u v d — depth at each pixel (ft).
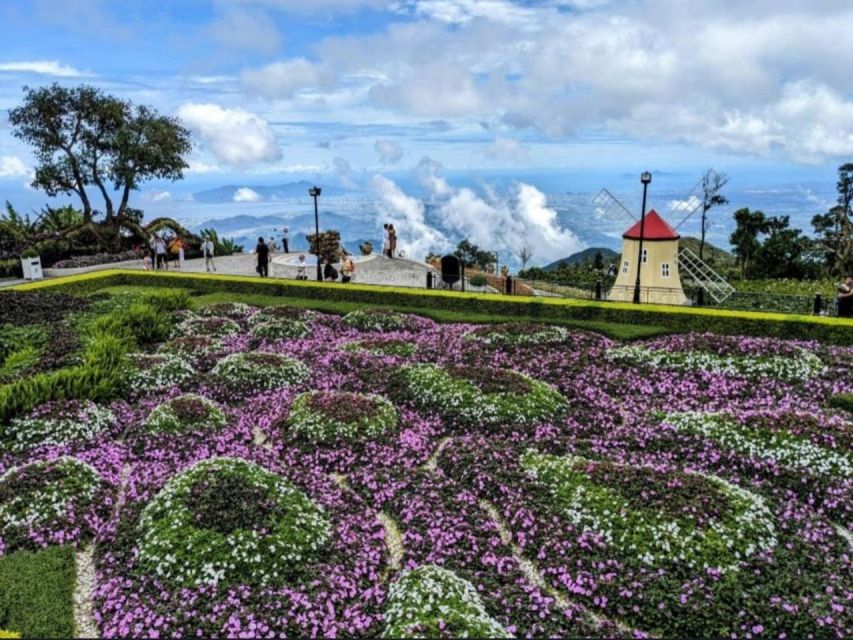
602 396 41.88
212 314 65.26
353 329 60.44
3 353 49.70
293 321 59.06
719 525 24.63
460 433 36.76
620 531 24.99
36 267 99.30
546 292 105.09
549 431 35.81
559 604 22.68
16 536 25.89
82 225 121.60
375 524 27.50
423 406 39.58
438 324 62.69
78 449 34.22
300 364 46.50
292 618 21.20
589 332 56.13
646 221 103.24
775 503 28.02
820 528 26.03
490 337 52.70
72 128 120.06
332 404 37.55
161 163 127.13
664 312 59.36
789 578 22.54
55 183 121.49
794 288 112.06
